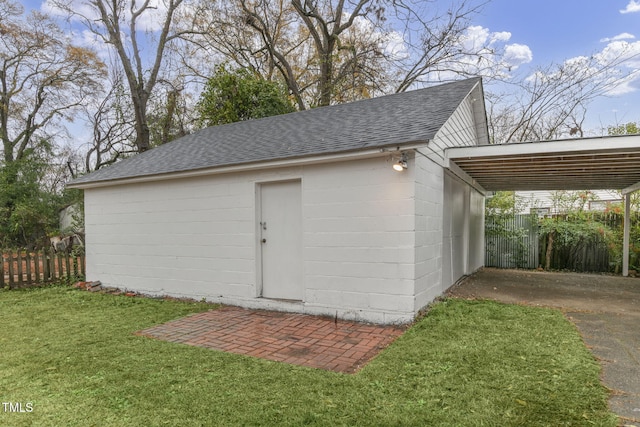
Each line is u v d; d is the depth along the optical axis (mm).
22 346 4289
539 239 11016
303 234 5793
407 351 3875
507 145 6023
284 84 18188
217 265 6668
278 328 4988
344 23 17781
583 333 4484
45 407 2848
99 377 3385
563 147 5652
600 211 10828
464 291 7125
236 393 3025
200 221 6855
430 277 5777
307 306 5750
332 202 5559
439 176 6312
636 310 5629
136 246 7648
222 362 3725
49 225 15148
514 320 4918
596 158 6145
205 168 6465
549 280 8594
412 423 2533
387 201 5164
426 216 5566
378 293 5215
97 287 8094
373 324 5164
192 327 5070
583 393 2896
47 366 3658
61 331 4906
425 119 5723
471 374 3275
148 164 7992
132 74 15883
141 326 5137
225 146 7746
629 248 9758
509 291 7176
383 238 5191
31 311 6105
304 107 18578
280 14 18422
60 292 7758
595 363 3504
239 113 14773
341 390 3053
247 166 6059
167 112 18031
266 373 3430
